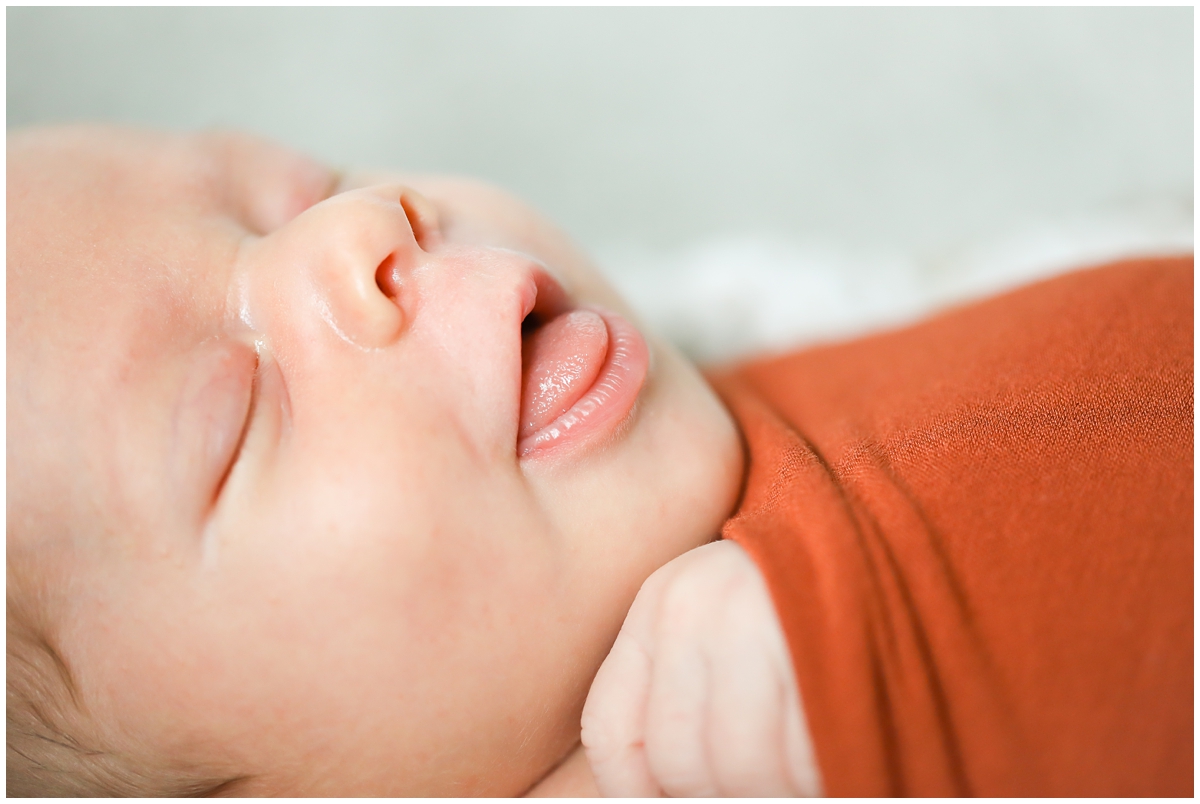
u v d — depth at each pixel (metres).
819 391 0.67
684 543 0.56
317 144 1.42
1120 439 0.49
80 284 0.52
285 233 0.55
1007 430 0.51
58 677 0.55
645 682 0.51
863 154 1.38
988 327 0.63
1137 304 0.57
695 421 0.60
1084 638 0.44
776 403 0.69
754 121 1.41
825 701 0.44
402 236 0.54
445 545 0.50
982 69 1.32
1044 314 0.60
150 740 0.54
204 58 1.39
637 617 0.52
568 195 1.45
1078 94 1.28
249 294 0.53
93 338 0.50
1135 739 0.42
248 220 0.62
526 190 1.44
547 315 0.60
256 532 0.50
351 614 0.50
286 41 1.41
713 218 1.42
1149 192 1.19
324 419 0.50
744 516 0.54
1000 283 0.96
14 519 0.50
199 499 0.50
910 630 0.46
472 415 0.51
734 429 0.63
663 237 1.43
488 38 1.43
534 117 1.44
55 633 0.53
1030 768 0.43
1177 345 0.54
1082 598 0.44
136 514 0.50
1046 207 1.30
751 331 1.06
